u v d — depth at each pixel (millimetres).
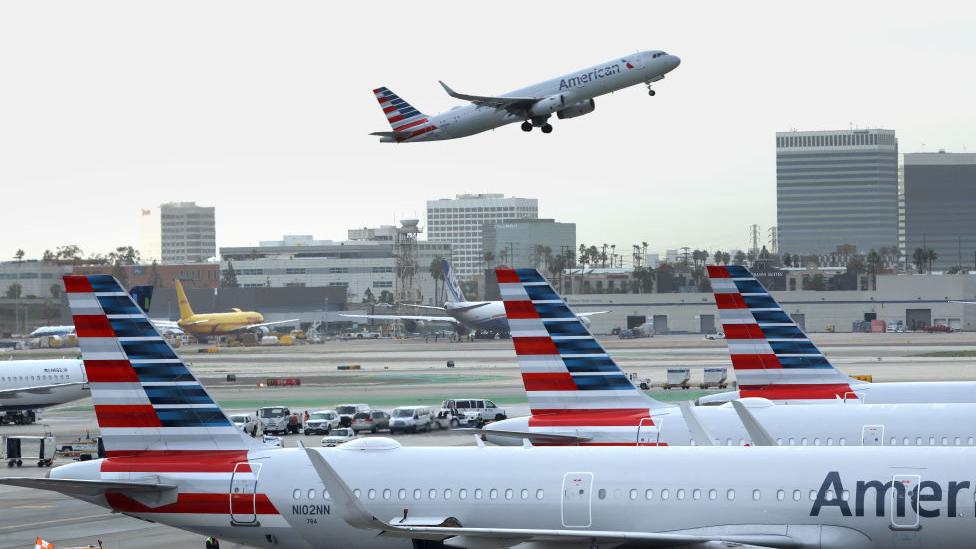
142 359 180625
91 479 178250
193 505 174750
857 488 149750
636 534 150000
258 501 171875
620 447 165500
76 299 181625
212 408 179625
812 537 149500
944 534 145375
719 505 154500
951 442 197375
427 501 165750
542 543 156250
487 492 164250
